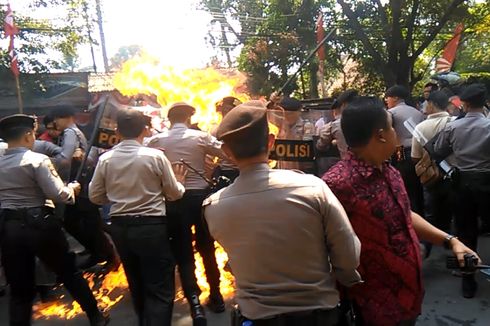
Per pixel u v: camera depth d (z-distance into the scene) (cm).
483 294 409
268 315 178
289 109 489
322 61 1636
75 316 416
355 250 183
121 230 328
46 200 355
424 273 462
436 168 446
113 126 426
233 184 189
